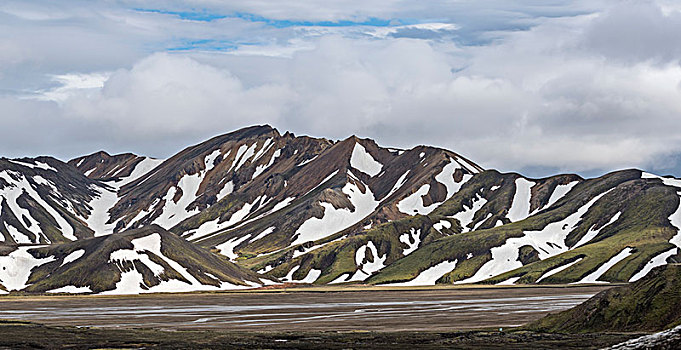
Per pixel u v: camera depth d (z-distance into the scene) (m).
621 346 48.56
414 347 93.81
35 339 111.75
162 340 109.56
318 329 132.00
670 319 95.81
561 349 85.19
